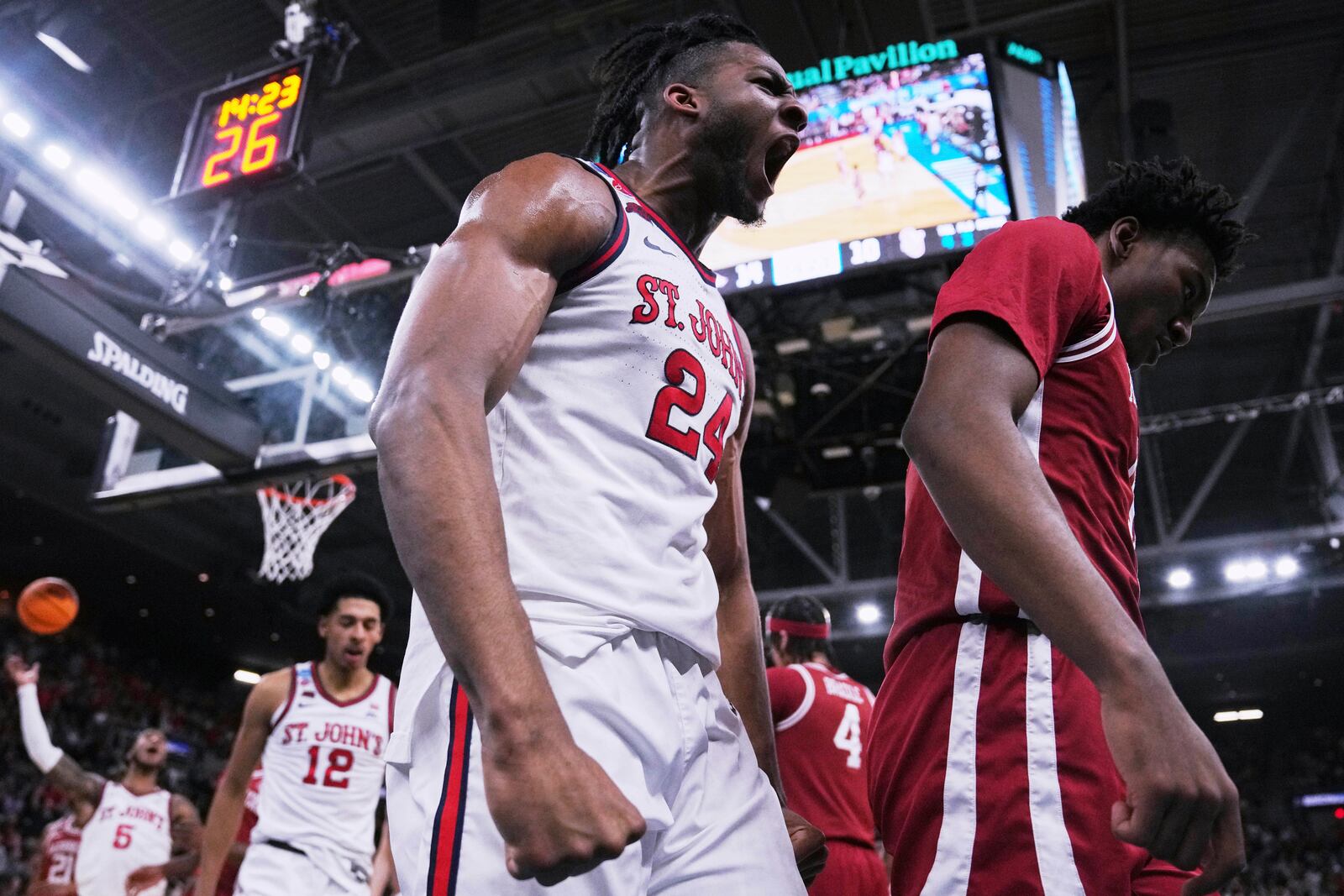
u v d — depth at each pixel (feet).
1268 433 56.24
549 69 30.42
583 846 2.87
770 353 30.35
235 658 84.17
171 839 21.89
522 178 4.16
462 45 27.66
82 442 53.62
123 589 71.61
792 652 13.39
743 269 21.42
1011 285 4.17
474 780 3.48
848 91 21.63
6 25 21.15
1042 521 3.53
